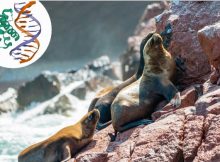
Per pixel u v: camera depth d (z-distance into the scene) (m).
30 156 23.08
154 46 23.11
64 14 118.75
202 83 23.44
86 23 121.88
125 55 48.47
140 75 26.00
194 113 19.78
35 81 48.53
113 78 55.44
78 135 22.84
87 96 48.22
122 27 122.62
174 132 19.16
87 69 54.84
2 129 38.56
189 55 24.31
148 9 50.53
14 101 47.53
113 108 23.00
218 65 21.45
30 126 40.62
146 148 19.19
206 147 17.94
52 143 22.81
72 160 20.52
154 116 22.05
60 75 51.09
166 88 22.70
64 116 43.72
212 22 24.86
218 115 18.81
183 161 18.44
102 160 19.81
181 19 25.28
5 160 29.14
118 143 21.67
